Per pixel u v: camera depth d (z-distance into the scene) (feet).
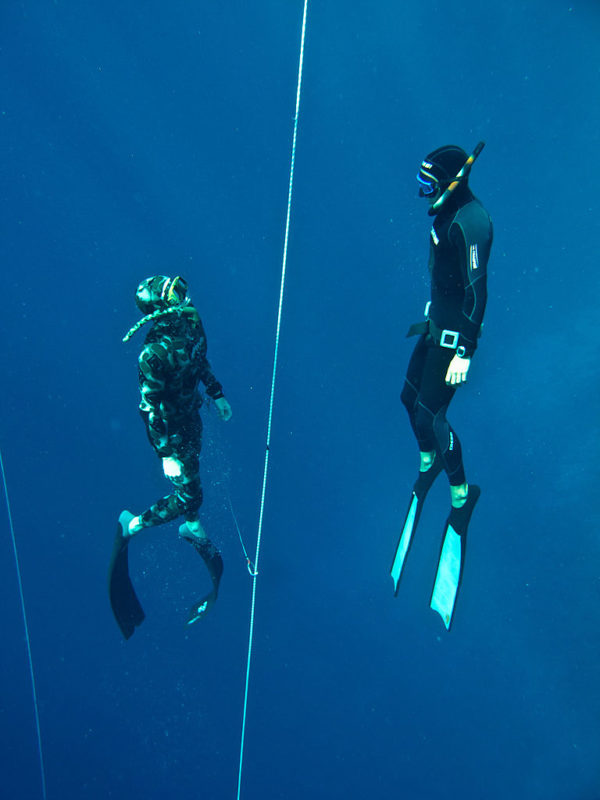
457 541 9.61
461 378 8.41
